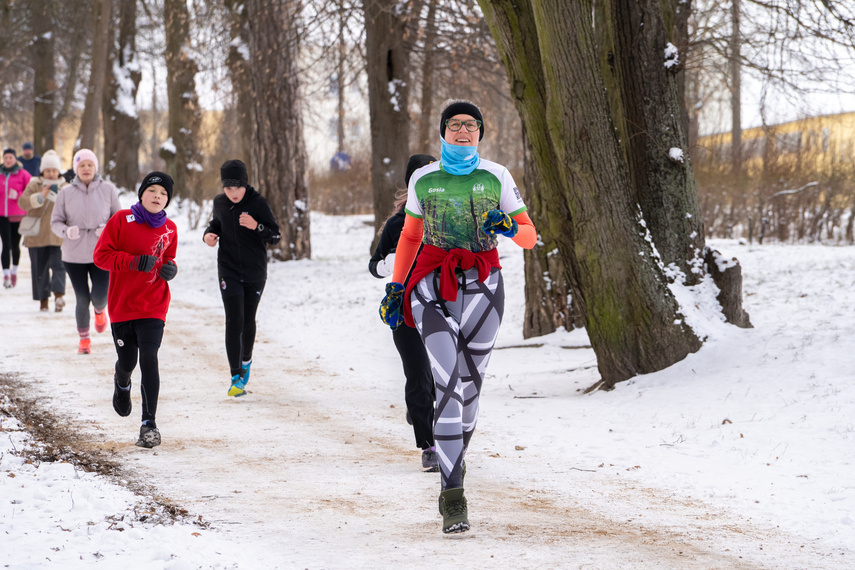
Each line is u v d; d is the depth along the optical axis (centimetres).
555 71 1335
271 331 2169
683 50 1561
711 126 4841
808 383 1223
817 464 927
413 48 3419
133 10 6819
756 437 1045
